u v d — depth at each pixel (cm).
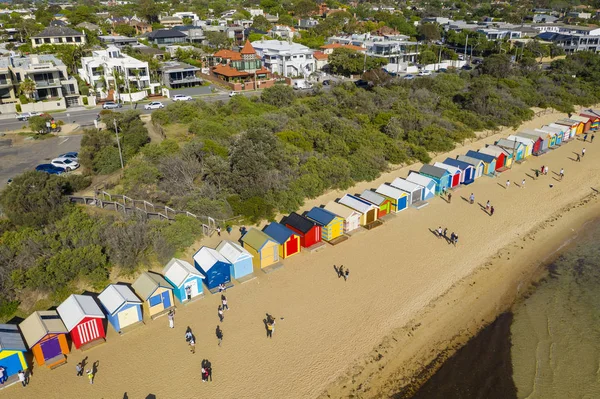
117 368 2955
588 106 10469
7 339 2823
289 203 4956
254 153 5034
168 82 10188
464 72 11650
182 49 12838
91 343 3131
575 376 3044
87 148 5541
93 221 4072
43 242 3703
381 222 4966
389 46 13125
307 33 17150
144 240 3919
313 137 6431
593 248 4612
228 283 3819
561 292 3912
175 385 2845
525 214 5316
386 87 9912
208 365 3002
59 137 6875
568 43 15762
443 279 4016
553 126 8056
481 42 15325
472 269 4191
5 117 7981
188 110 7306
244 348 3150
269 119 6888
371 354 3150
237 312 3494
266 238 4041
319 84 9794
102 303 3300
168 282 3606
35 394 2745
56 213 4122
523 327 3491
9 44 12875
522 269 4241
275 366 3014
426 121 7725
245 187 4906
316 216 4588
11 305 3309
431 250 4462
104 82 9519
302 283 3866
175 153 5422
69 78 9000
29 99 8500
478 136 7850
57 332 2953
